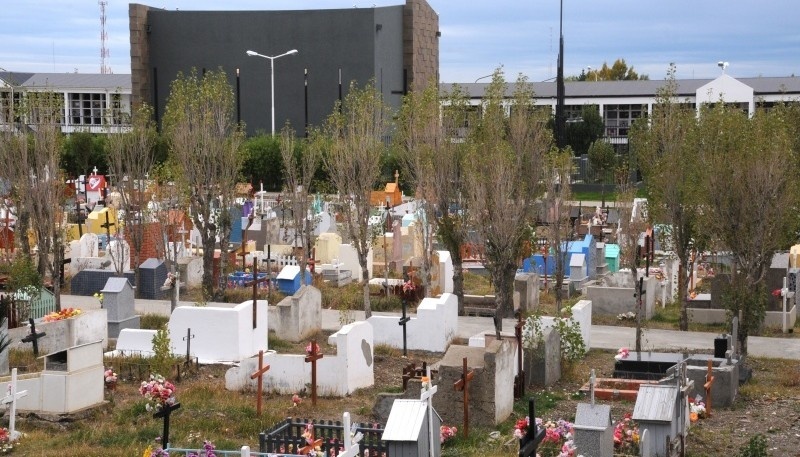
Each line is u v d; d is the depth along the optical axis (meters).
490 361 25.91
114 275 45.28
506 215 39.97
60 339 33.72
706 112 49.75
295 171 54.16
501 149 42.22
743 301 34.47
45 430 25.86
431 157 45.62
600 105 111.94
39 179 42.41
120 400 28.23
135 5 107.19
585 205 83.19
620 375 30.84
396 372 32.59
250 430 25.42
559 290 43.28
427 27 115.06
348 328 29.48
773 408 27.98
